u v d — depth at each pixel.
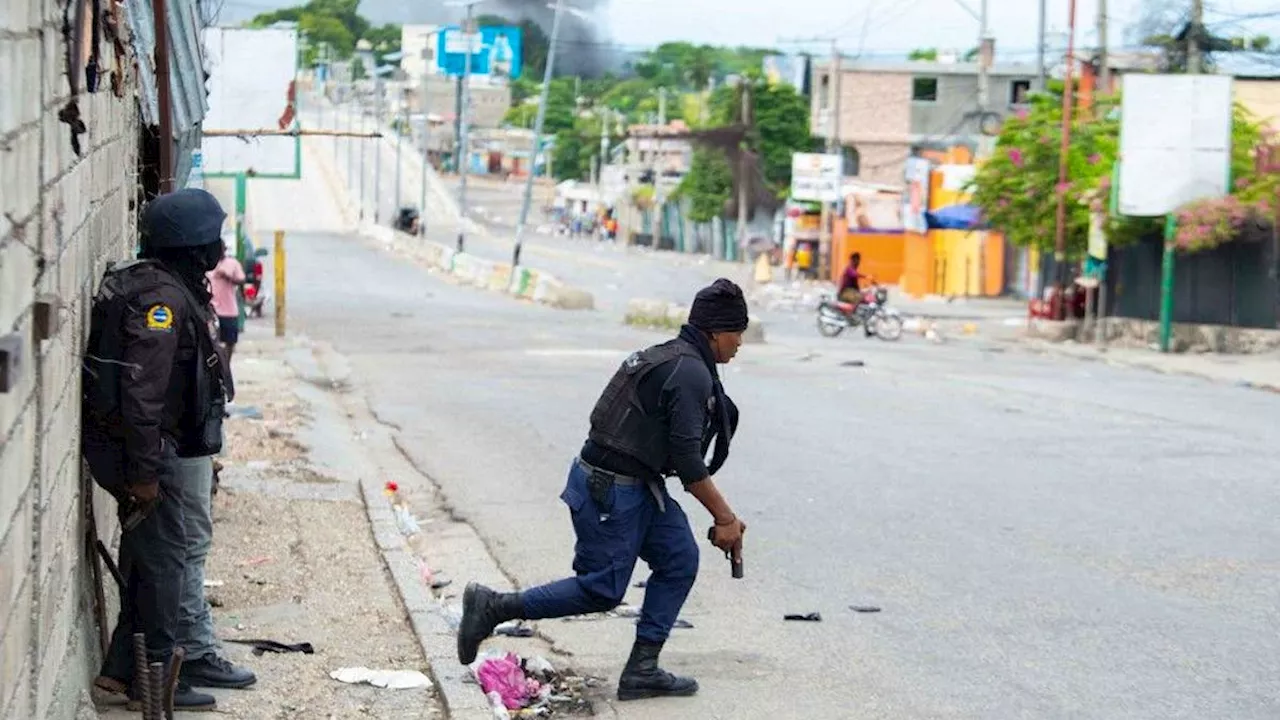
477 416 18.09
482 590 6.93
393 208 126.00
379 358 26.08
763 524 11.27
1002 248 57.34
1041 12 49.09
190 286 6.19
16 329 4.05
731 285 6.85
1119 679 7.27
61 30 4.93
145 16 8.71
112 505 7.69
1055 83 49.50
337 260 75.38
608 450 6.86
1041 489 12.76
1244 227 32.66
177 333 5.94
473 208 143.38
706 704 6.99
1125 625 8.27
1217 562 9.84
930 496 12.43
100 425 5.93
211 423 6.30
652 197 107.88
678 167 113.06
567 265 81.88
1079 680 7.26
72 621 5.64
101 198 6.64
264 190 127.44
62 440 5.20
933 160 64.31
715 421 6.91
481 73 90.94
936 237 58.81
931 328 37.16
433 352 27.55
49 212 4.66
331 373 23.09
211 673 6.87
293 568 9.55
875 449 15.22
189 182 14.29
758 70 127.44
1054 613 8.55
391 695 6.98
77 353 5.63
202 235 6.14
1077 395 21.59
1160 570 9.61
